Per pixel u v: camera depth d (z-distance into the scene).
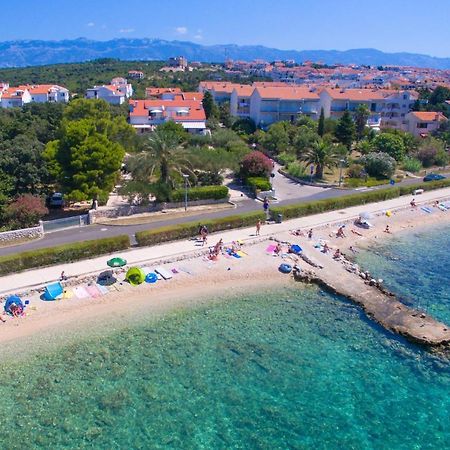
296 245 47.09
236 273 41.81
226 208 59.84
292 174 80.44
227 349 31.33
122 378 28.03
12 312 33.34
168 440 23.89
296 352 31.42
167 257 43.06
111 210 54.56
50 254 40.44
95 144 52.44
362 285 40.72
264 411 26.16
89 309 34.97
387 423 25.80
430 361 31.02
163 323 33.97
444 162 98.06
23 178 52.81
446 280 43.56
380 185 77.38
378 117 125.25
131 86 192.50
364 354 31.56
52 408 25.55
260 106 118.94
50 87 166.38
